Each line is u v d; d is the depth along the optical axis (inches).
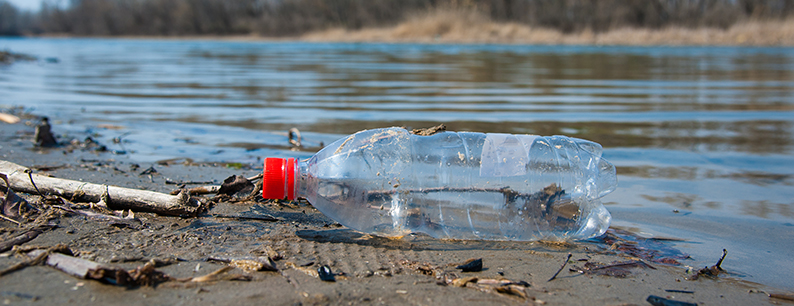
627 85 85.5
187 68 115.9
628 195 34.9
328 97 67.6
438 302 26.3
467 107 59.5
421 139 31.0
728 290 27.7
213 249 28.6
